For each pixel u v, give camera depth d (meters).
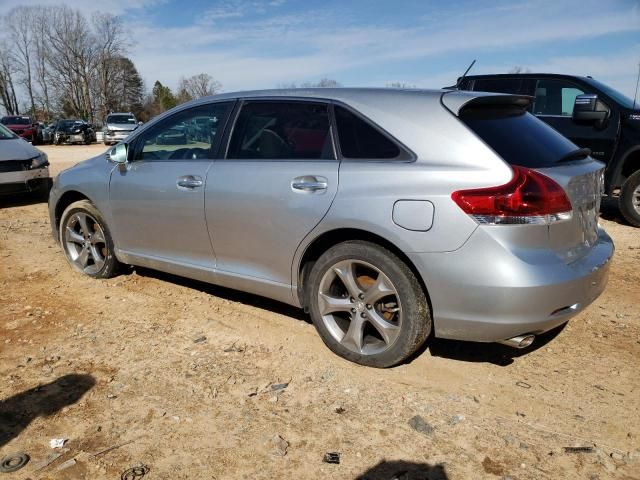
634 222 7.14
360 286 3.25
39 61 74.62
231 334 3.75
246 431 2.70
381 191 3.01
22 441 2.60
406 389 3.06
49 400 2.94
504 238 2.74
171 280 4.81
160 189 4.05
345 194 3.13
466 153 2.89
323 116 3.40
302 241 3.34
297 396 2.99
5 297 4.44
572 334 3.78
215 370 3.26
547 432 2.70
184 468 2.44
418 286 3.01
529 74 7.79
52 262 5.39
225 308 4.19
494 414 2.84
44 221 7.44
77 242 4.94
